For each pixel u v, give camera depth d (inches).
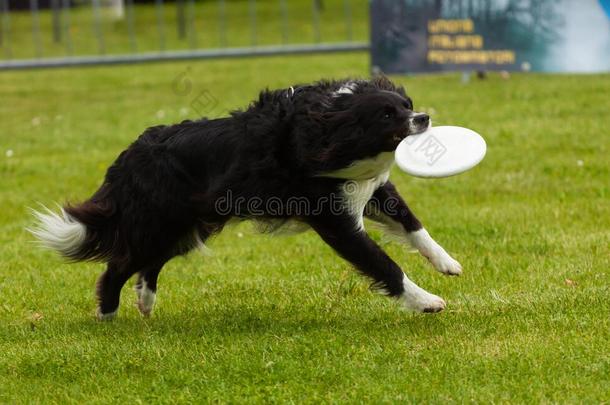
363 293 390.3
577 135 683.4
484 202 539.2
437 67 882.1
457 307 359.6
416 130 317.4
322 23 1642.5
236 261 457.1
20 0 1923.0
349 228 335.3
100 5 1713.8
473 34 865.5
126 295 412.8
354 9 1776.6
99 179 644.7
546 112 772.6
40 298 411.8
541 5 843.4
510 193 555.5
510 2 850.1
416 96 872.9
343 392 281.6
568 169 594.6
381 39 884.0
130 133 796.0
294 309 374.0
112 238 366.3
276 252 468.8
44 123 871.1
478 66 871.7
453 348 311.3
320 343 322.3
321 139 320.8
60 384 307.0
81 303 402.6
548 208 513.0
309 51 1019.9
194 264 453.7
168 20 1759.4
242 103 883.4
